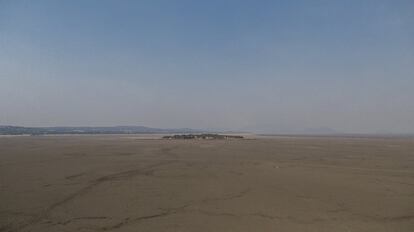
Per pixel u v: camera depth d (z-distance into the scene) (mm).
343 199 19312
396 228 14383
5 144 70438
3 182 23797
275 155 45969
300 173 28703
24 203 17844
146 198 19062
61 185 22719
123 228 14008
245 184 23438
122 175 26969
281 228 14195
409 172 29875
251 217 15633
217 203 18062
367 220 15406
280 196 19844
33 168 31031
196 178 25703
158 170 29859
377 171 30391
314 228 14242
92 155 44562
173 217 15539
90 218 15258
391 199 19453
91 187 22047
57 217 15391
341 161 38656
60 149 55688
